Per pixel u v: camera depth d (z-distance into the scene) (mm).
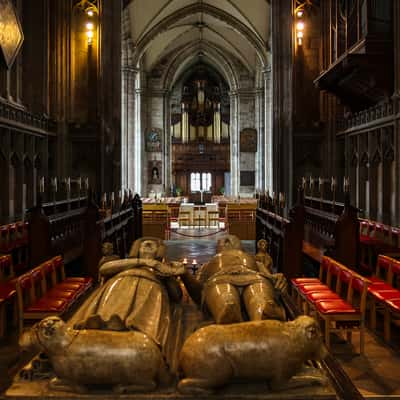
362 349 5434
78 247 10391
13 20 13820
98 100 18422
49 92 17734
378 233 9898
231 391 2516
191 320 3689
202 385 2438
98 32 18516
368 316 6855
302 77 19062
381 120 13773
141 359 2420
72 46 18562
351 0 14281
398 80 12250
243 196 37562
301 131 18812
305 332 2508
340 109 18406
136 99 35531
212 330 2529
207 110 42906
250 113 37625
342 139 18266
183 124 42906
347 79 14117
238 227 17000
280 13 19062
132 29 28172
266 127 28875
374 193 15273
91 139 18297
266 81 28953
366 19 12469
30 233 8062
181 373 2602
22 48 16750
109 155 18391
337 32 15852
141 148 36062
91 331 2543
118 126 18641
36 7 16891
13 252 9297
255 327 2518
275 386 2494
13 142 14836
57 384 2518
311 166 18922
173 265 3982
